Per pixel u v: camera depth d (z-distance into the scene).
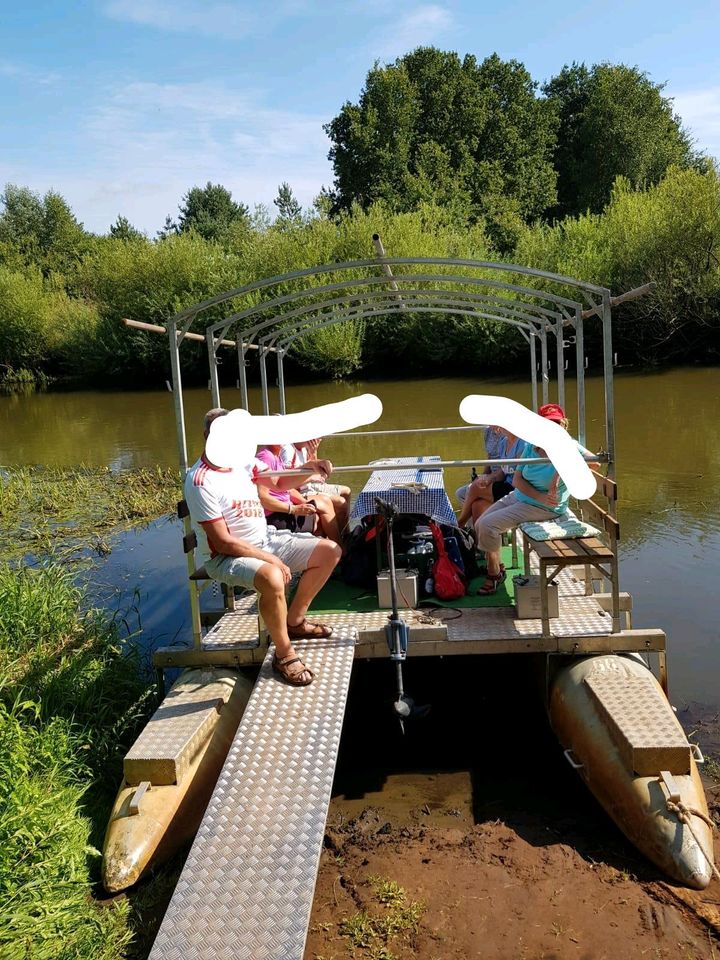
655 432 15.20
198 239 31.00
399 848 4.27
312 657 4.76
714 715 5.42
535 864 4.07
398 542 6.00
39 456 17.20
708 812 4.37
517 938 3.59
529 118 50.41
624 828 4.16
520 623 5.36
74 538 10.80
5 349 35.19
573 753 4.71
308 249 27.83
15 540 10.86
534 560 6.85
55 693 5.44
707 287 22.97
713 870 3.82
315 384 26.27
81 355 31.75
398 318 25.81
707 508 10.23
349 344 25.38
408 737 5.54
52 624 6.54
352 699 6.09
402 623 4.88
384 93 48.25
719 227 22.72
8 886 3.64
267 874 3.37
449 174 46.44
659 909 3.71
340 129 49.19
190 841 4.34
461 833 4.38
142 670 6.48
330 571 4.89
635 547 8.83
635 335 24.62
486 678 6.27
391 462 7.22
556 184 53.50
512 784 4.89
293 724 4.18
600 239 26.08
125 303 29.70
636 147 48.81
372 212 28.95
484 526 5.74
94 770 4.91
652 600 7.35
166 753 4.33
